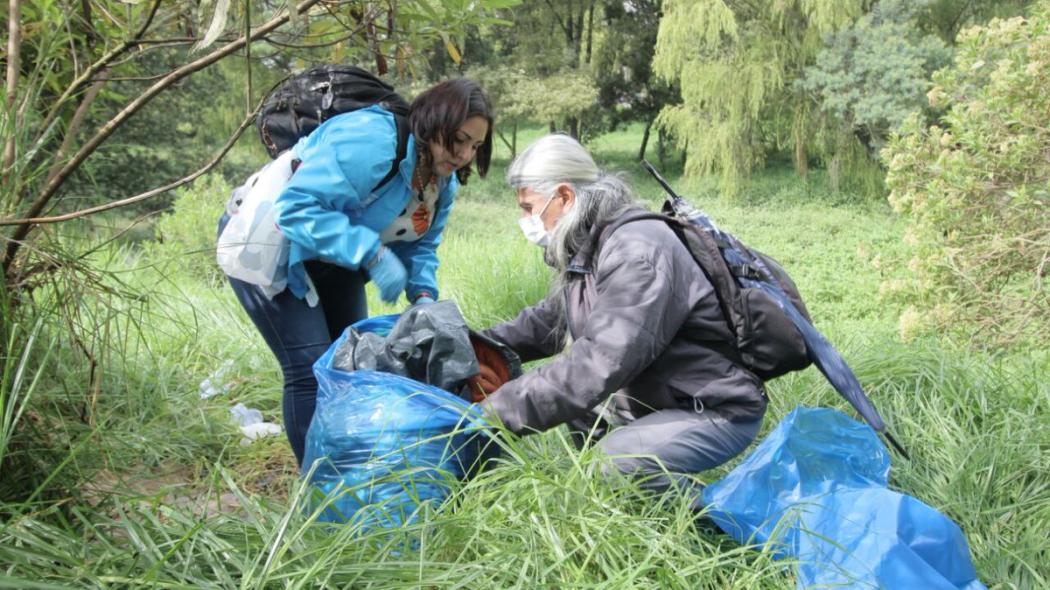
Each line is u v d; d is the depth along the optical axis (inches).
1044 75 238.5
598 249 121.1
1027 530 126.6
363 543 100.0
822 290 541.0
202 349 201.6
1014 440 152.5
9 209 102.7
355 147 121.2
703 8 885.8
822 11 818.8
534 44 1162.0
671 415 123.0
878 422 117.0
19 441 110.2
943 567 106.6
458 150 125.0
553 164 121.9
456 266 303.6
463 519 101.7
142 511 105.7
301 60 131.2
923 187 262.7
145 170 722.8
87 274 111.8
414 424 110.8
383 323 130.1
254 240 124.1
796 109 901.2
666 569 99.7
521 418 113.6
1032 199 241.9
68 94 108.1
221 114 874.1
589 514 106.0
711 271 120.3
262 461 153.4
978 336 235.3
